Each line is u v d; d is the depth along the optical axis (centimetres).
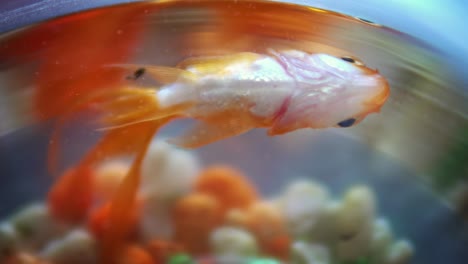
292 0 22
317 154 19
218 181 19
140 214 19
